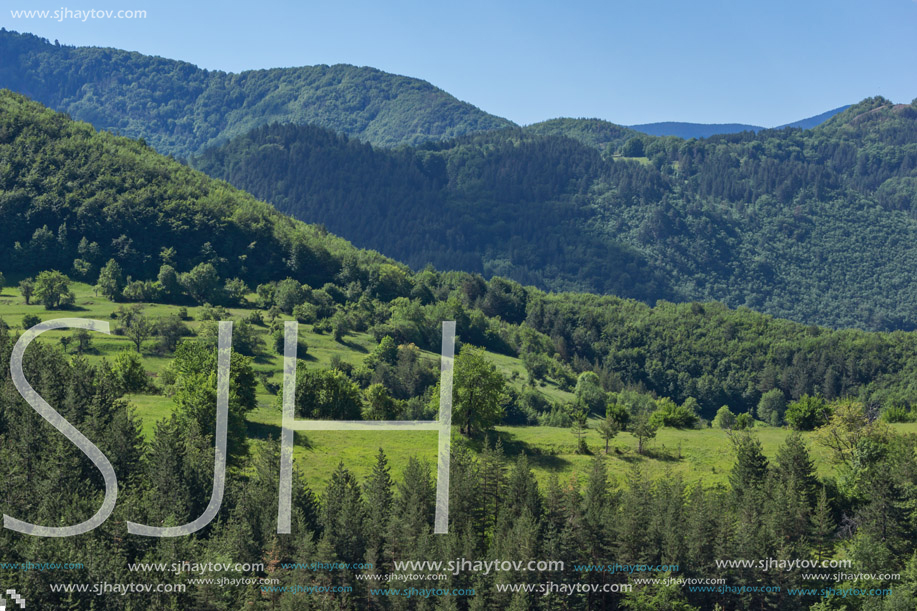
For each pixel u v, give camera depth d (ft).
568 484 265.54
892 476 231.91
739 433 321.73
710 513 222.07
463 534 221.46
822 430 294.25
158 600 181.27
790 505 228.84
